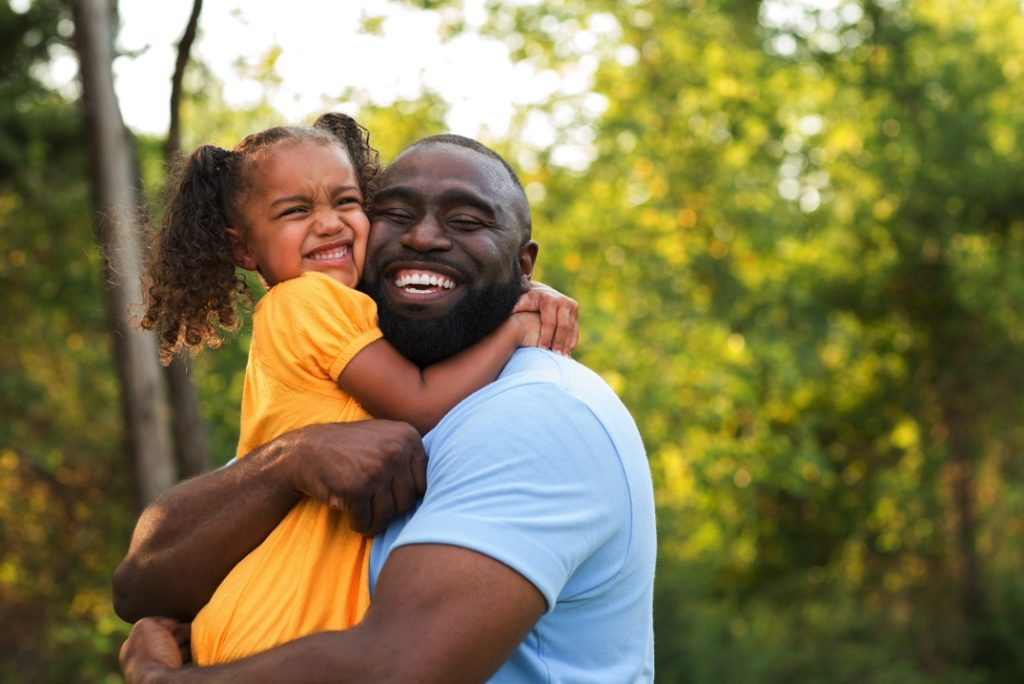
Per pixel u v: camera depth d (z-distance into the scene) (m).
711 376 14.42
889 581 17.84
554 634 2.16
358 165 2.65
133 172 8.29
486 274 2.32
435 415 2.27
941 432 17.78
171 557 2.28
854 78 16.77
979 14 17.92
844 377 17.88
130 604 2.36
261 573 2.19
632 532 2.20
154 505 2.37
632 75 15.70
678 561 12.70
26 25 12.26
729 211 15.80
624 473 2.17
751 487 15.76
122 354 8.40
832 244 17.80
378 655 1.92
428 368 2.32
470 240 2.32
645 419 13.52
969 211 16.80
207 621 2.21
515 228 2.37
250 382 2.46
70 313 13.23
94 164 8.12
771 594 17.25
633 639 2.28
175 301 2.54
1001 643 16.03
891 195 16.91
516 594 1.97
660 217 14.83
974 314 17.06
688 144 15.78
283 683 1.95
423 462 2.17
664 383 13.79
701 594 12.88
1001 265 16.33
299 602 2.15
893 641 15.61
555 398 2.14
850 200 17.25
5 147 12.15
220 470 2.35
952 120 16.33
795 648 14.28
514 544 1.98
